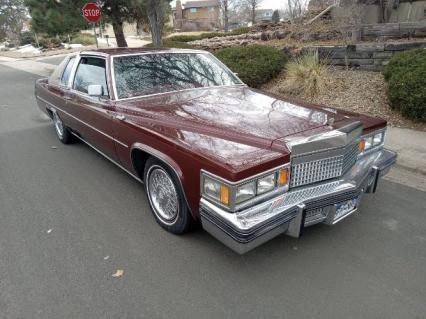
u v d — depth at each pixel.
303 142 2.56
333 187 2.77
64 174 4.65
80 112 4.54
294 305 2.42
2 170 4.85
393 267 2.78
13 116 8.24
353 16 9.30
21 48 39.16
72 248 3.06
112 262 2.87
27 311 2.40
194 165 2.60
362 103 6.73
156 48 4.32
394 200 3.81
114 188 4.20
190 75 4.13
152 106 3.45
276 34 11.43
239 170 2.29
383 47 7.77
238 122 2.94
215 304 2.44
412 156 4.76
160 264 2.84
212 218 2.47
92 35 42.06
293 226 2.61
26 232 3.32
